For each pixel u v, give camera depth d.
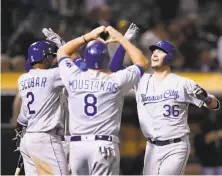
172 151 30.27
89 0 65.75
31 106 30.42
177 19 71.12
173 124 30.34
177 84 30.59
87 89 27.98
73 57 30.38
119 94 28.09
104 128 27.97
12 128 44.66
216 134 47.62
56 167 30.27
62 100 30.59
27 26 56.88
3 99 48.41
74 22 58.81
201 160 47.75
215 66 58.19
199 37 63.69
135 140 50.00
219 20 70.31
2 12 59.34
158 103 30.62
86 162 28.33
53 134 30.48
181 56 57.19
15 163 44.50
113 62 29.70
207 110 48.34
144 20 64.88
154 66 31.03
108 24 55.09
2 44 57.59
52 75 30.20
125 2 70.94
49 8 62.97
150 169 30.92
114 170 28.20
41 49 30.88
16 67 50.75
